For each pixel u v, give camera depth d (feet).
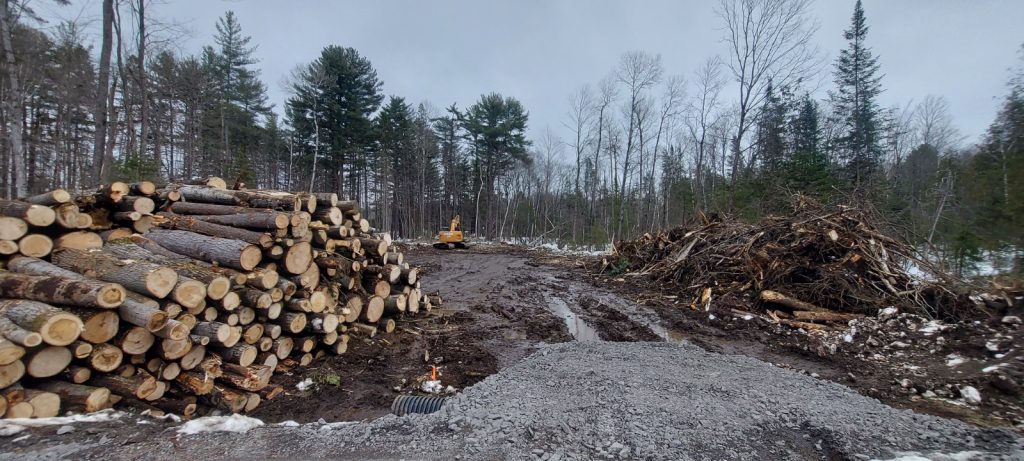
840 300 28.02
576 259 69.67
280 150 124.16
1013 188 37.32
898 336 23.36
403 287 27.53
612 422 12.37
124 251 18.48
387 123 126.31
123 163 48.32
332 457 10.63
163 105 89.35
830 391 15.92
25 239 16.38
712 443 11.50
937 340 21.99
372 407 16.56
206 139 102.47
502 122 141.79
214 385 16.12
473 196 156.87
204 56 102.78
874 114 99.35
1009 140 39.83
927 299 26.81
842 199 39.83
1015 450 11.53
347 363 20.76
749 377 17.10
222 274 17.34
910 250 31.81
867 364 20.71
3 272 14.92
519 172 156.87
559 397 14.65
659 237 50.06
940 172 67.87
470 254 80.12
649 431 11.90
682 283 39.17
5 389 11.99
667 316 30.71
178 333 14.62
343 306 23.31
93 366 13.55
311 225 22.11
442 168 158.20
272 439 11.57
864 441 11.81
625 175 102.32
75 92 54.80
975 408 15.80
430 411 14.57
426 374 19.86
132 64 55.47
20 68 39.86
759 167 79.05
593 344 23.17
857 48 101.81
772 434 12.23
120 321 14.60
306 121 106.93
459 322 29.07
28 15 38.17
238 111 106.52
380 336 24.86
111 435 11.51
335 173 114.73
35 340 12.08
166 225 21.58
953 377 18.17
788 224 36.24
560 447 11.12
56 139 72.49
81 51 53.83
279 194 22.97
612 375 16.78
